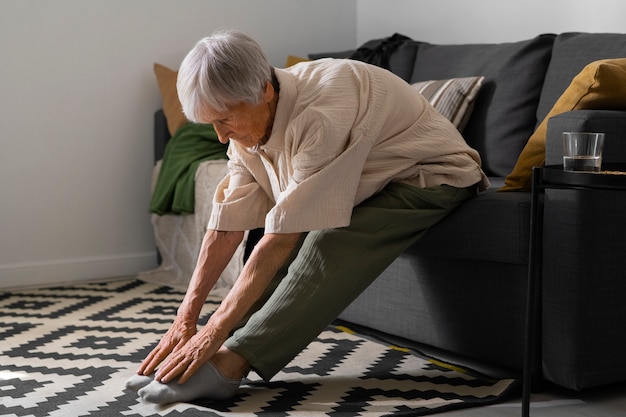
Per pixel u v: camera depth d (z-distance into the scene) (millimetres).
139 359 2412
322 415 1916
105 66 3877
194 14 4070
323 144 1953
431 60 3424
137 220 4000
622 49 2652
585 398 2105
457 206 2301
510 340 2217
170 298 3354
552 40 2996
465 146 2342
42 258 3781
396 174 2203
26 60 3701
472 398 2051
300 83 2043
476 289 2299
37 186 3758
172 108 3801
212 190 3436
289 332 2033
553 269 2088
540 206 2105
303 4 4359
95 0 3830
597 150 1817
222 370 1992
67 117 3807
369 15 4410
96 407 1968
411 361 2389
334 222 1981
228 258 2205
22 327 2850
